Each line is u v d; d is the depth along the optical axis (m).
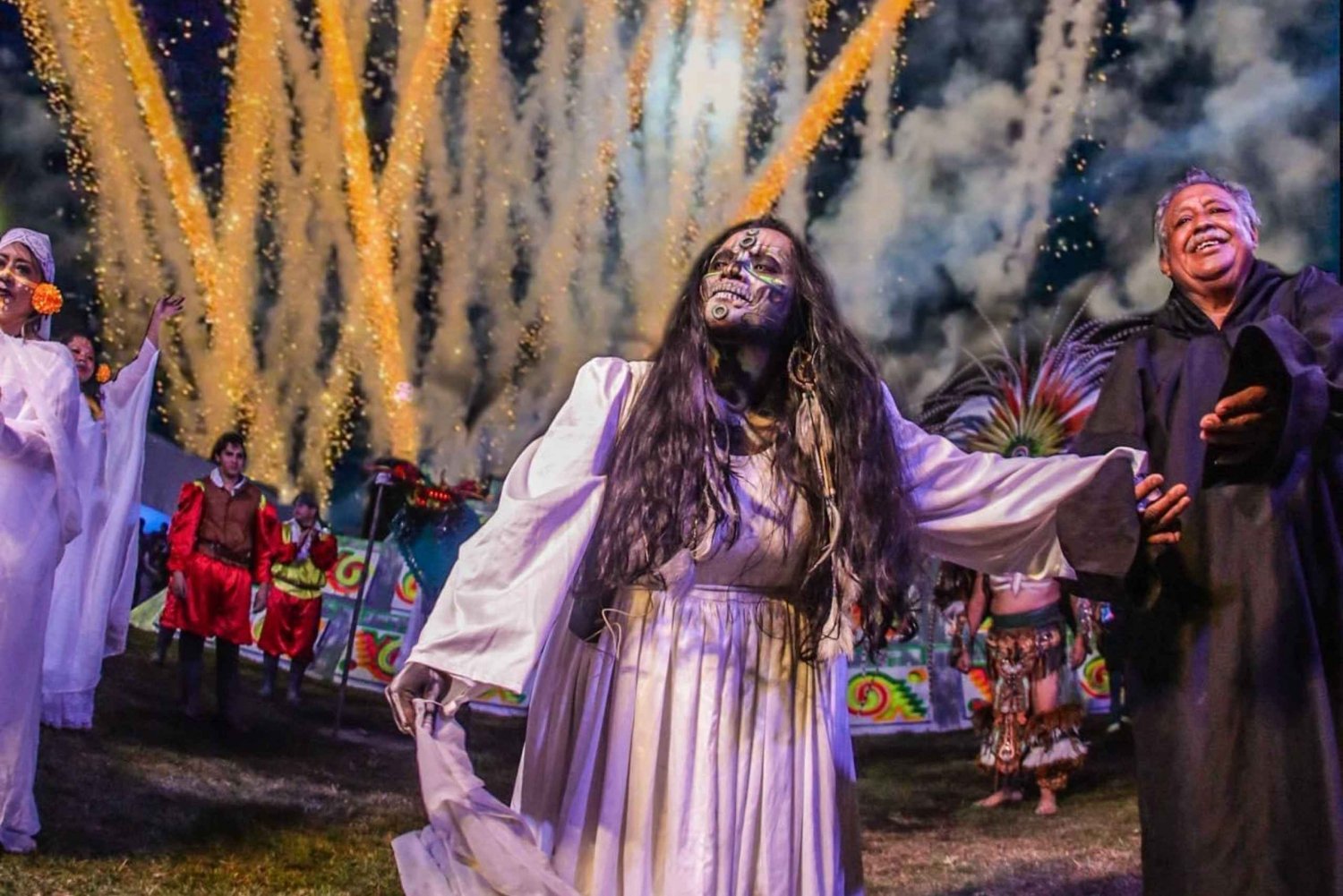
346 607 10.28
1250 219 3.17
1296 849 2.78
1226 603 2.89
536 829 2.47
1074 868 5.30
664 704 2.47
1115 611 3.10
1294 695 2.83
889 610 2.64
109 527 5.88
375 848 5.25
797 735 2.53
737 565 2.53
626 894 2.41
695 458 2.54
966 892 4.92
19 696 4.45
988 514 2.76
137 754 6.52
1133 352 3.21
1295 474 2.69
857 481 2.60
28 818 4.58
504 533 2.36
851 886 2.57
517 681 2.27
